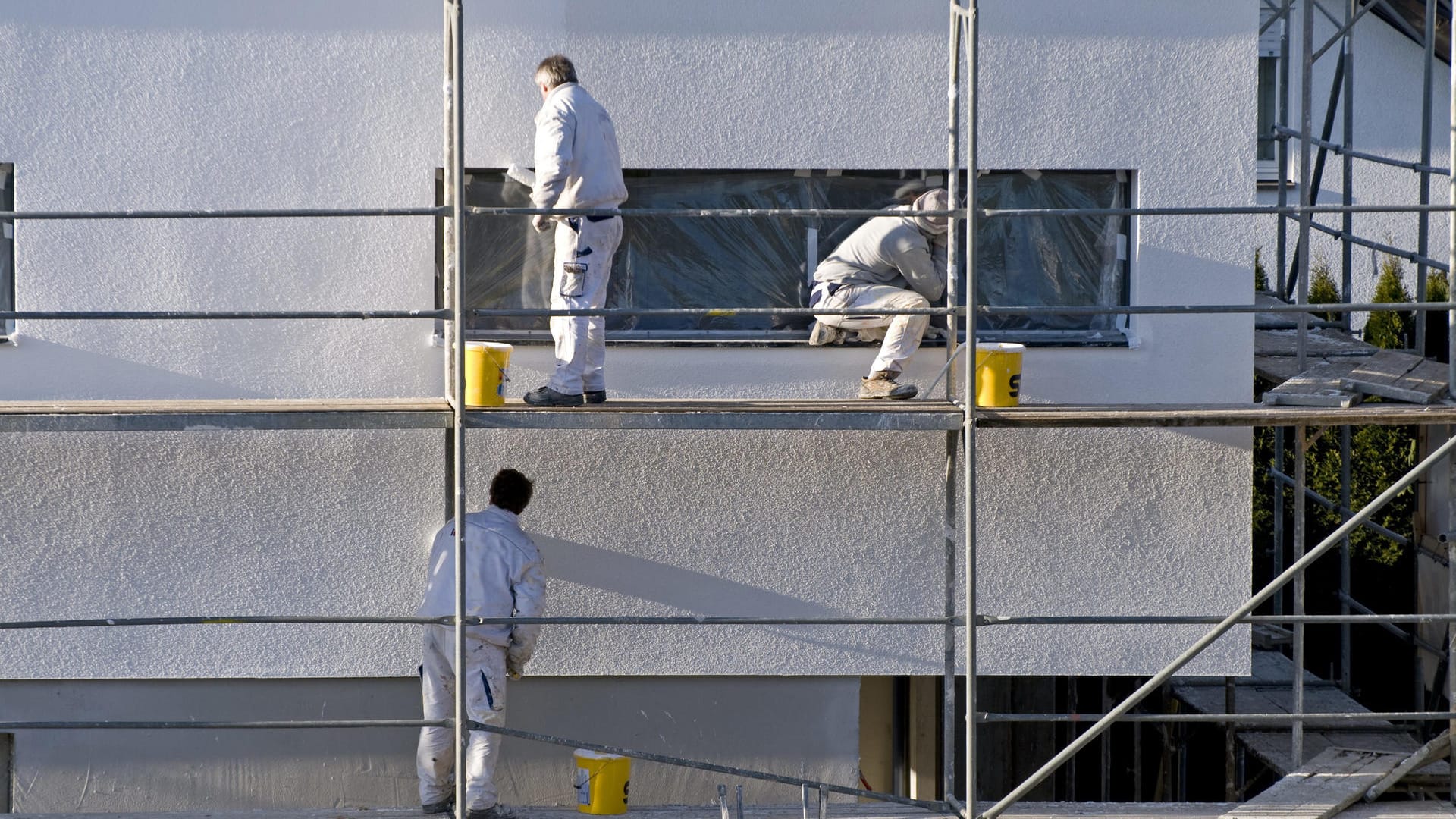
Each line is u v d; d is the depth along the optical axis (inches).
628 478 821.2
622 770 748.0
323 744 853.2
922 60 823.1
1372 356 911.0
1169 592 834.2
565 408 726.5
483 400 735.7
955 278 745.0
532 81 812.0
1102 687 1147.9
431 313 681.0
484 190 832.9
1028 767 1160.2
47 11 787.4
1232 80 826.8
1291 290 1206.9
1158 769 1182.9
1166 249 835.4
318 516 807.1
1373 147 1530.5
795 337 851.4
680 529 824.9
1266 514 1413.6
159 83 794.8
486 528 748.0
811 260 855.7
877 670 836.0
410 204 810.2
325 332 812.0
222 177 800.9
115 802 840.3
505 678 764.0
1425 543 1073.5
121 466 794.2
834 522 828.0
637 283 853.2
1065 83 824.3
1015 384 772.0
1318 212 714.8
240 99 799.7
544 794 869.8
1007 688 1153.4
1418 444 1104.8
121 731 838.5
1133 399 841.5
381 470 808.3
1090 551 831.7
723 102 819.4
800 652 834.2
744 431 822.5
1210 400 841.5
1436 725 1005.2
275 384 810.8
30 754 831.7
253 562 804.6
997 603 831.7
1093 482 829.8
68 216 647.8
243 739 848.9
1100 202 850.8
